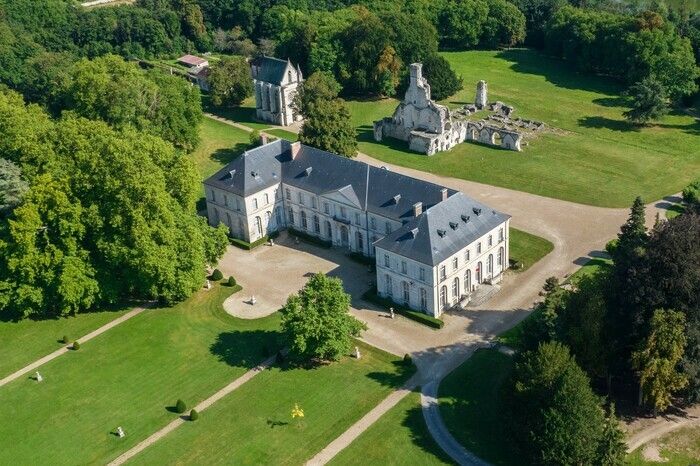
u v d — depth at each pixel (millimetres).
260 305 135500
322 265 147750
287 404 109562
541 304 111438
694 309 97125
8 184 141125
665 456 96000
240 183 154125
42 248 131625
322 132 173375
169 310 134875
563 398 89438
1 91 190000
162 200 130875
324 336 113438
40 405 112438
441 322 126062
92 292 131125
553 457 88875
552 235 151875
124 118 184000
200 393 113000
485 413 105188
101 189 132750
